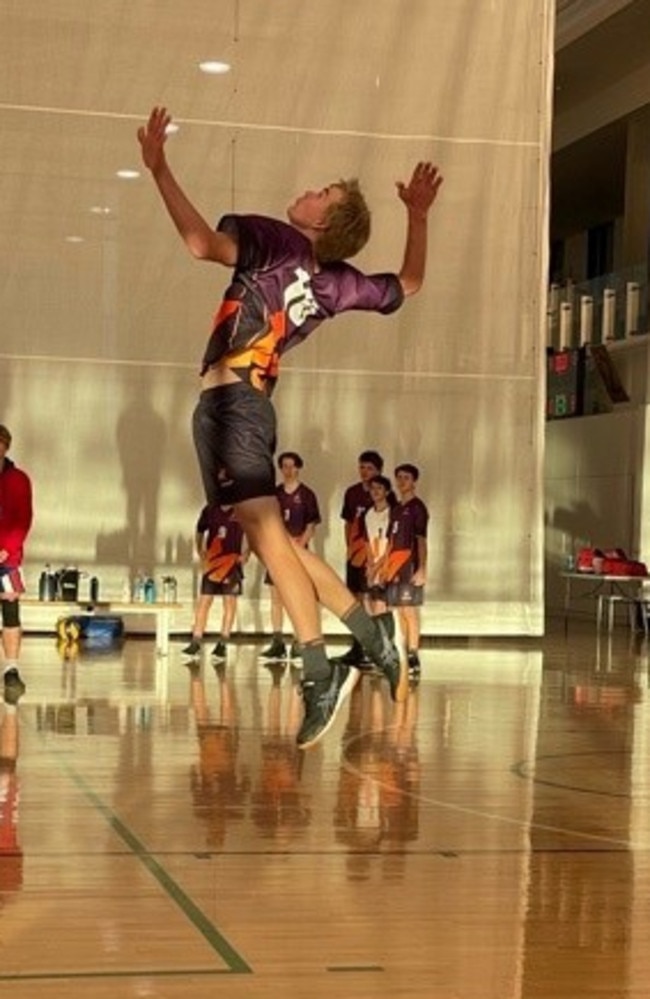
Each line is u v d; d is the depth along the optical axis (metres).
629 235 28.02
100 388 18.75
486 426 19.52
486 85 19.28
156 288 18.80
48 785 7.74
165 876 5.72
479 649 18.55
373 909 5.29
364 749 9.42
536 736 10.32
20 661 15.16
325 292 4.92
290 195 18.91
